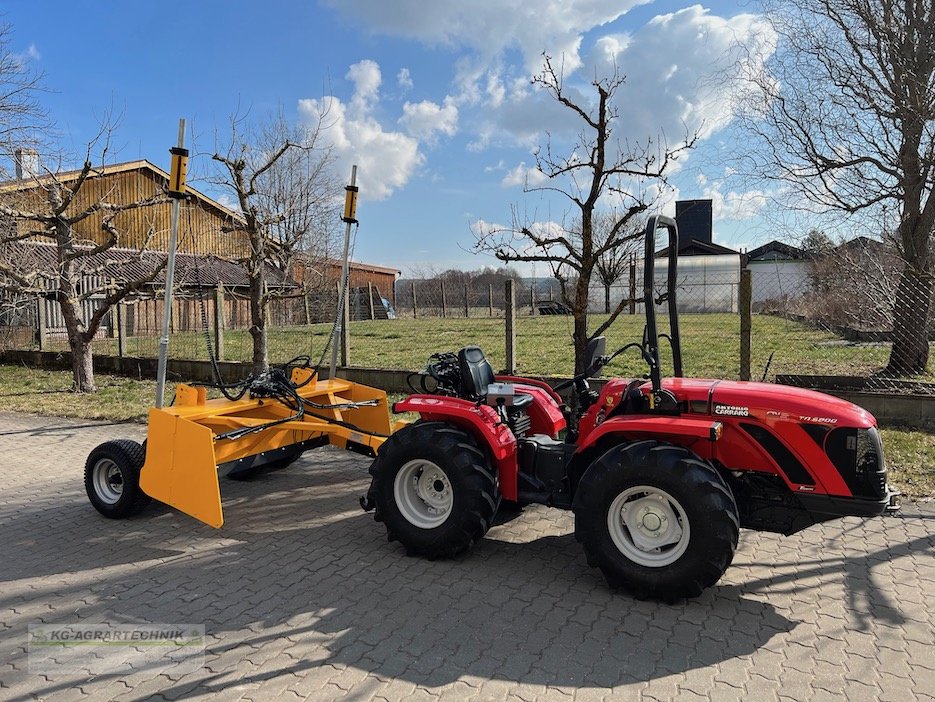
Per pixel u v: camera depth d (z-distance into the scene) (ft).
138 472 16.49
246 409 17.97
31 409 32.96
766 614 11.47
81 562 14.35
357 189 21.59
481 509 13.42
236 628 11.35
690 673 9.75
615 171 20.54
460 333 63.05
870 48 28.17
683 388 12.74
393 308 99.76
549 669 9.91
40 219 34.96
